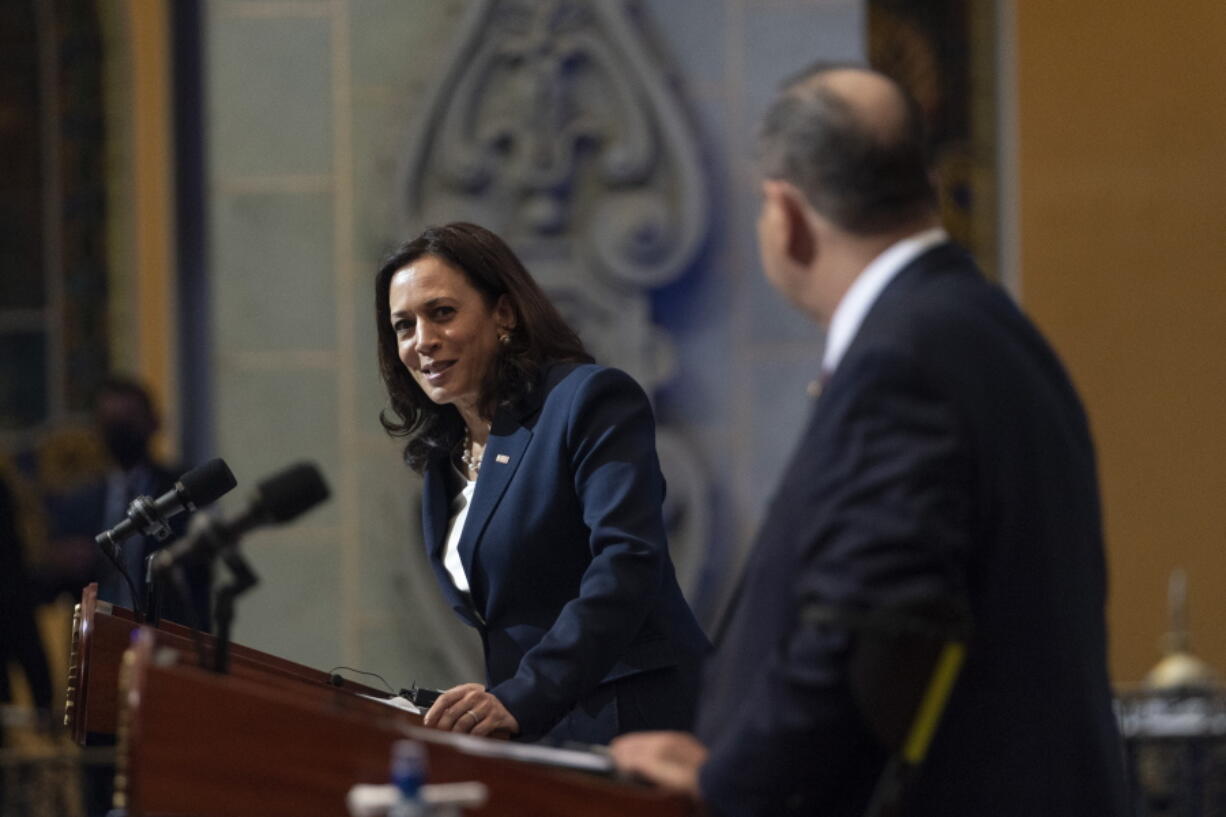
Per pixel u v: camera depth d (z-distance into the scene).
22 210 30.58
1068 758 7.54
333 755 7.01
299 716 7.01
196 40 30.50
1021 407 7.53
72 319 30.41
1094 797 7.58
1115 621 29.80
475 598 11.52
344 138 25.88
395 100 25.81
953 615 7.02
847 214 7.71
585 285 25.23
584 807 7.09
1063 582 7.60
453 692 10.33
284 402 25.81
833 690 7.02
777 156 7.84
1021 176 30.55
